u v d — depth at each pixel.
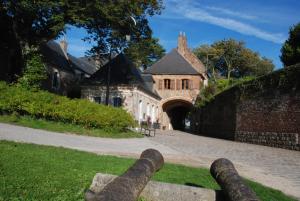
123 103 36.66
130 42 29.52
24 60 25.47
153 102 45.31
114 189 4.11
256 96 25.61
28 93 19.23
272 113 23.50
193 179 9.04
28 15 24.19
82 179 7.43
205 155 15.48
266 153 18.16
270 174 11.54
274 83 23.44
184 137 29.44
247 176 10.76
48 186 6.62
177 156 14.13
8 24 27.23
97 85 37.38
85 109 20.33
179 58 51.94
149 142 20.09
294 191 9.30
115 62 38.97
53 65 42.25
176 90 50.12
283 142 22.02
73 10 23.45
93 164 9.30
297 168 13.20
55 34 25.05
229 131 30.38
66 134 17.75
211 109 36.81
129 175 4.98
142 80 41.38
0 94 18.45
